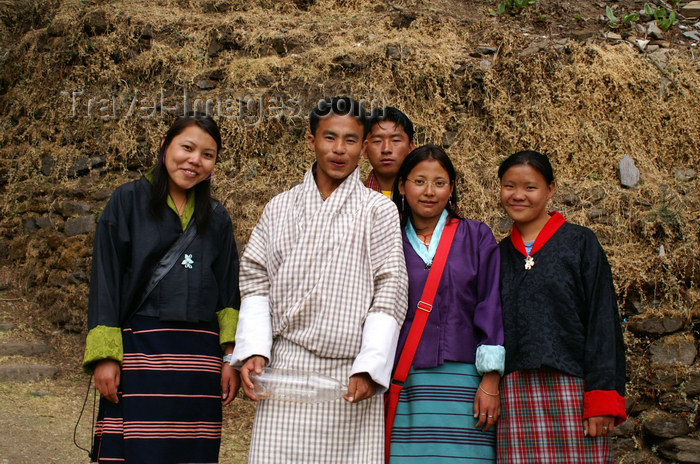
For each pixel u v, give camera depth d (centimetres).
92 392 454
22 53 692
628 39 564
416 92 529
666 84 515
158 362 240
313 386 225
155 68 586
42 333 532
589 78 513
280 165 529
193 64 583
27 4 752
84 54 611
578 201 462
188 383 242
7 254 629
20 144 658
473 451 244
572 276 254
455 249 264
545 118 509
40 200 602
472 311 259
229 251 269
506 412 248
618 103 512
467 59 541
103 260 243
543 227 267
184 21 613
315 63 550
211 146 254
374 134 328
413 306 258
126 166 570
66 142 611
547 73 527
